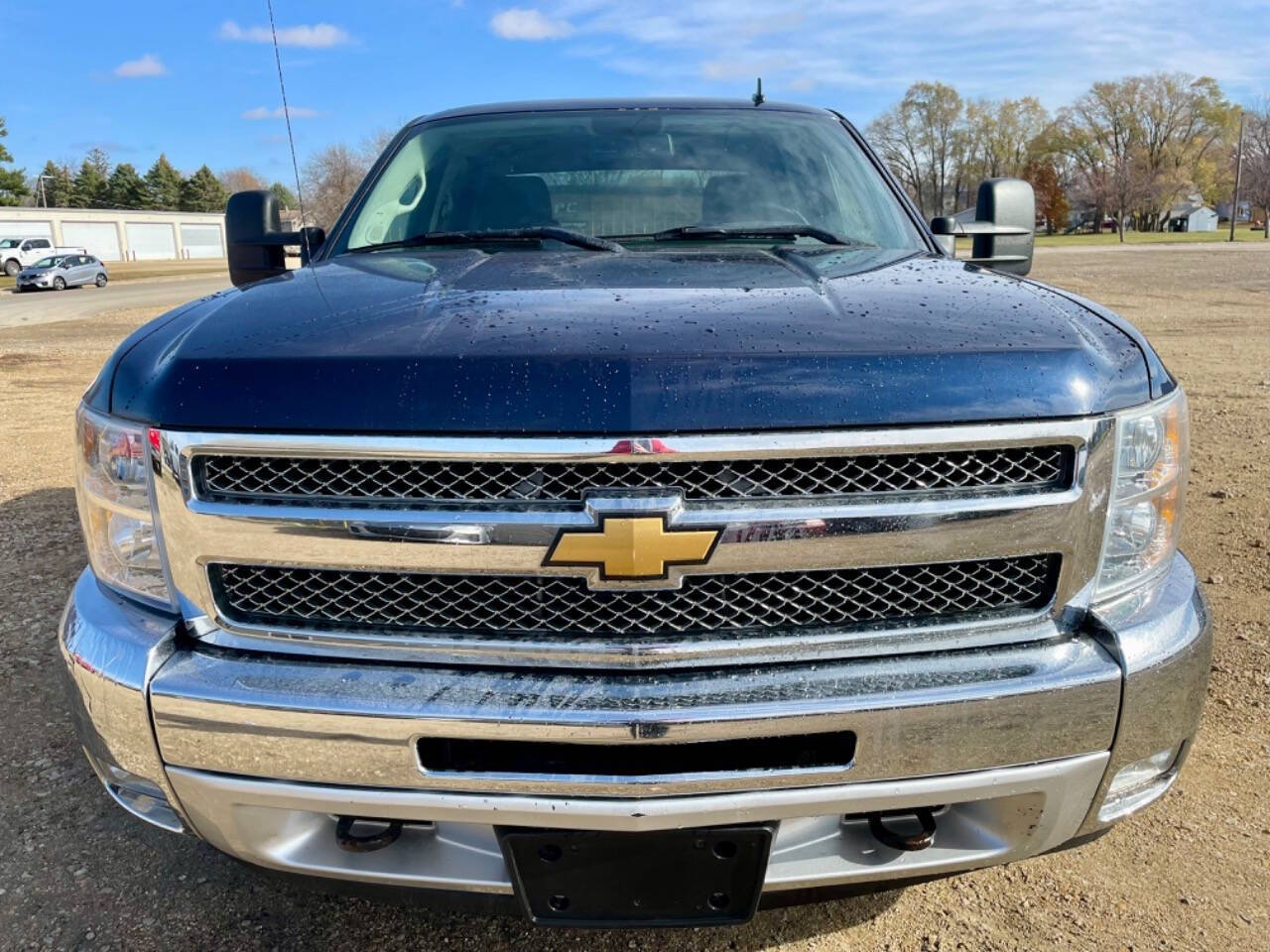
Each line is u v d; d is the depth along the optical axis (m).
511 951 2.06
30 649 3.53
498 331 1.61
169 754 1.62
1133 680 1.60
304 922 2.15
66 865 2.35
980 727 1.55
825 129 3.16
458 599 1.56
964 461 1.54
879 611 1.59
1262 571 3.98
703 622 1.55
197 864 2.36
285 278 2.21
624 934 2.11
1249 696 3.03
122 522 1.69
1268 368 9.41
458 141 3.05
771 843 1.58
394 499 1.53
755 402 1.48
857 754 1.53
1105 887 2.23
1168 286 21.28
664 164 2.91
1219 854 2.33
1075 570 1.61
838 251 2.48
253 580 1.62
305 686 1.56
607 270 2.10
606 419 1.46
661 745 1.51
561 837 1.56
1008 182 3.00
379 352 1.56
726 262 2.21
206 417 1.55
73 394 9.82
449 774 1.54
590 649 1.54
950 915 2.16
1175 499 1.73
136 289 35.41
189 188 108.44
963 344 1.59
